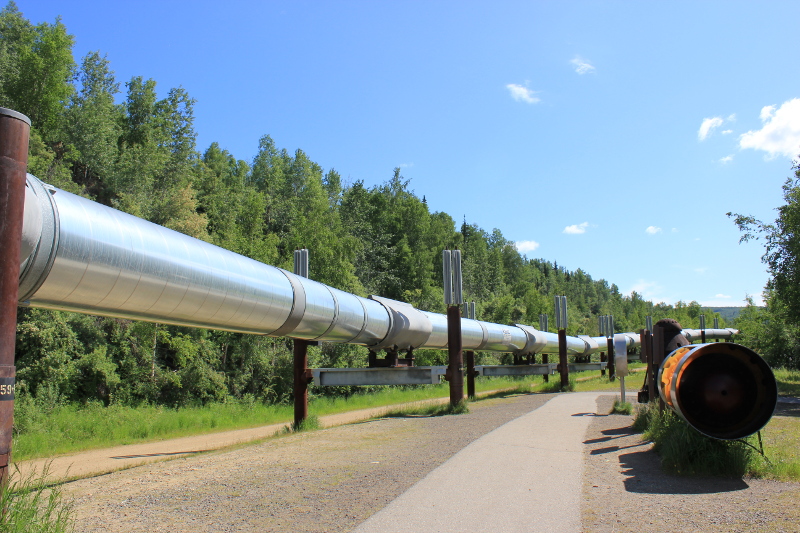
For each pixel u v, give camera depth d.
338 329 15.55
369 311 17.20
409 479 7.82
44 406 26.12
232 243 41.16
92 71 71.19
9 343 5.31
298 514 6.18
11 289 5.36
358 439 12.25
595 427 13.37
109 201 53.88
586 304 176.38
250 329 12.26
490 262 110.38
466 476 7.99
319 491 7.24
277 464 9.35
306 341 16.92
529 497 6.84
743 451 8.31
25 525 4.95
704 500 6.73
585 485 7.50
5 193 5.39
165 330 33.75
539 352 34.88
